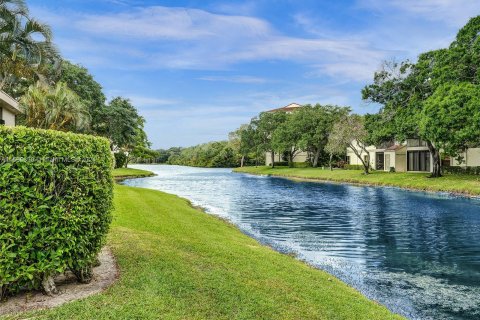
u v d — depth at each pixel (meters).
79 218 5.11
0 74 25.72
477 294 7.57
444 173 35.81
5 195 4.46
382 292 7.66
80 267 5.27
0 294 4.75
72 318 4.36
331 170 51.34
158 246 8.02
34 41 22.62
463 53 28.58
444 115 26.70
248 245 10.33
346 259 10.14
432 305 6.98
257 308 5.29
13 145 4.57
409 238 12.80
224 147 103.31
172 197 22.48
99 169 5.62
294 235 13.20
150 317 4.54
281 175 55.16
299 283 6.84
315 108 62.56
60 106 27.47
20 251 4.57
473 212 18.62
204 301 5.28
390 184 34.09
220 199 24.56
